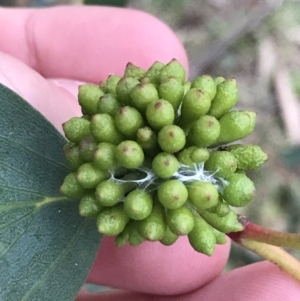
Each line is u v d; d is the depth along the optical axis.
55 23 0.16
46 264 0.09
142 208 0.08
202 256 0.14
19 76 0.12
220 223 0.09
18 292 0.09
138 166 0.09
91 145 0.09
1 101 0.09
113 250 0.14
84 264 0.09
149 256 0.14
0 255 0.09
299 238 0.09
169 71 0.09
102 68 0.16
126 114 0.08
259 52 0.24
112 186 0.08
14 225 0.09
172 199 0.08
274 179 0.22
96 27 0.15
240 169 0.09
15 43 0.16
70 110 0.13
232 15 0.24
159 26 0.15
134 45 0.15
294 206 0.21
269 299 0.12
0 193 0.09
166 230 0.09
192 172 0.09
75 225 0.09
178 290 0.14
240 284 0.13
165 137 0.08
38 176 0.09
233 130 0.09
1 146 0.09
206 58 0.23
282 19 0.24
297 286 0.12
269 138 0.23
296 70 0.24
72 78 0.16
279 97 0.23
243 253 0.19
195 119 0.09
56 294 0.09
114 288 0.16
